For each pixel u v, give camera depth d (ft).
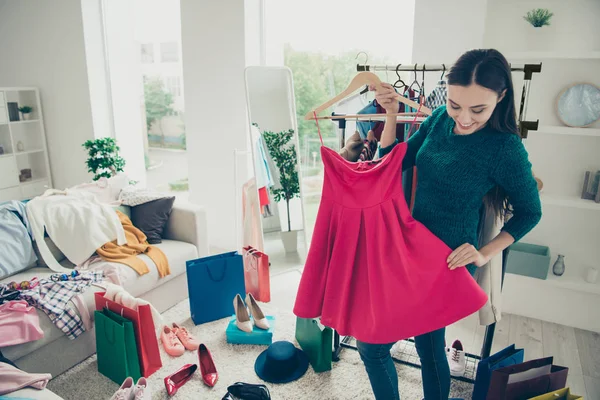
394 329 4.92
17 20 14.48
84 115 14.16
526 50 8.62
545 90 8.67
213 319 9.00
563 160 8.85
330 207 5.39
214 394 6.91
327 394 6.93
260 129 10.07
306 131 12.72
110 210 9.29
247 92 9.84
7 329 6.46
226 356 7.87
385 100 5.48
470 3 8.71
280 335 8.53
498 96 4.27
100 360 7.30
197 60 12.16
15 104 14.46
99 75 14.03
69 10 13.43
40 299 7.11
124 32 14.43
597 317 8.91
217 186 12.76
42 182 15.35
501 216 5.25
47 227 8.72
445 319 4.93
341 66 11.67
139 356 7.07
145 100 15.57
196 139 12.78
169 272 9.14
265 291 9.23
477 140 4.57
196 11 11.83
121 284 8.17
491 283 6.07
